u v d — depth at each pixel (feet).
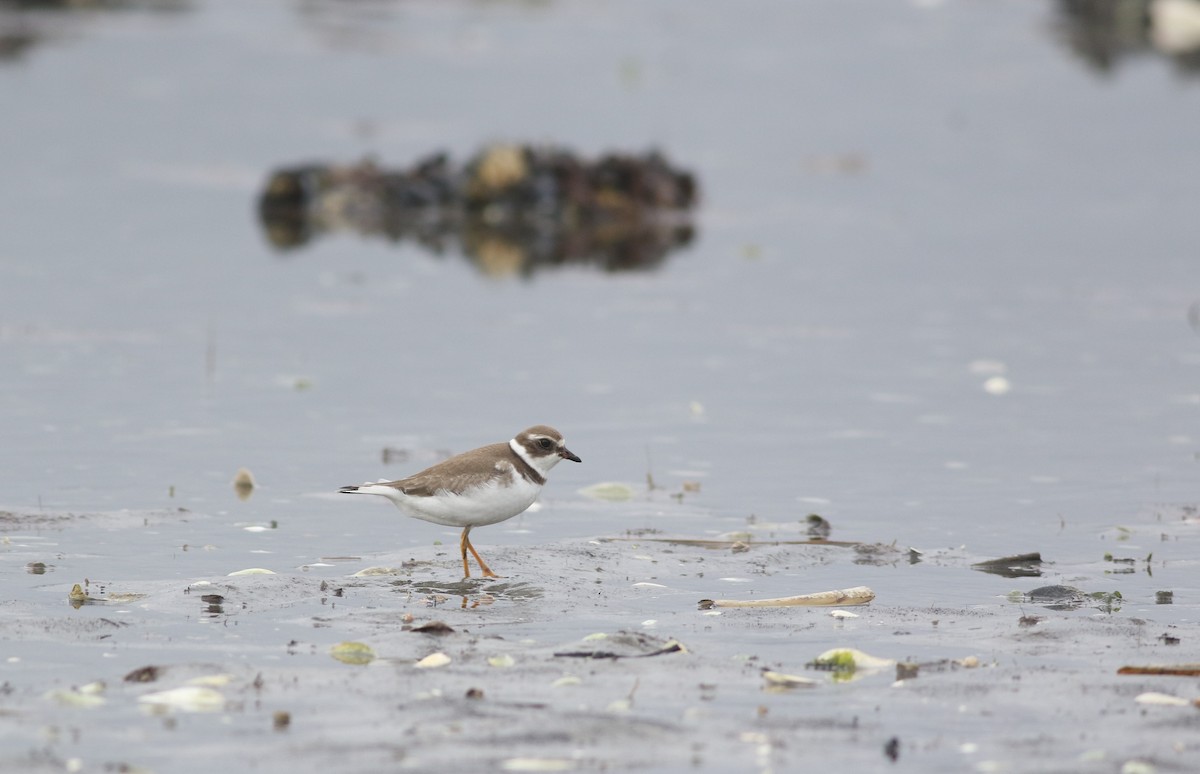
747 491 42.09
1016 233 93.04
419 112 140.46
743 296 73.41
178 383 53.62
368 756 21.83
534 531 38.09
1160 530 38.27
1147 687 25.46
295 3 211.41
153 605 30.30
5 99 135.44
